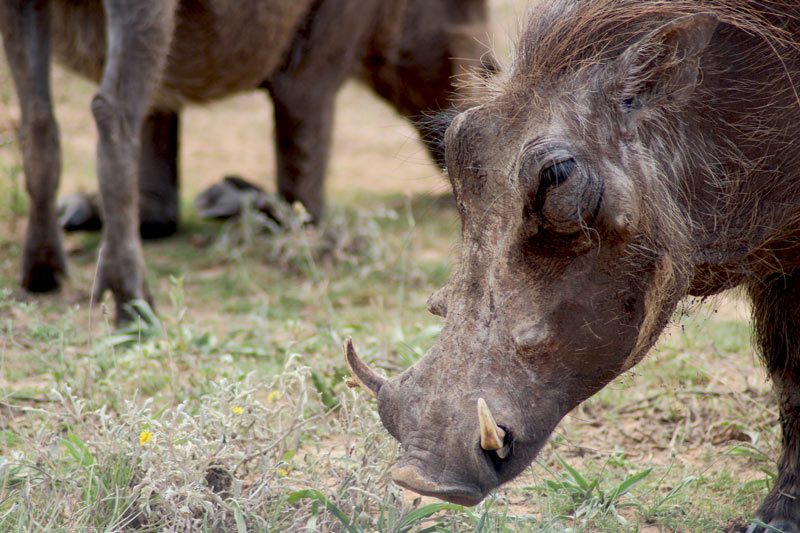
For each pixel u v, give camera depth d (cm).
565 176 503
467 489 502
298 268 1455
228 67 1365
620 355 539
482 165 535
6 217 1648
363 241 1514
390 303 1307
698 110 564
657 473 788
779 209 592
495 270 528
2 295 1068
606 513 682
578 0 570
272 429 712
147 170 1634
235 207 1756
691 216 571
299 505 668
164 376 948
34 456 714
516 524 645
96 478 635
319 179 1577
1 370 986
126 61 1106
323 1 1498
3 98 1612
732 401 941
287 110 1528
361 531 609
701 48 523
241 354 1059
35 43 1251
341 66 1555
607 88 532
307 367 723
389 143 2670
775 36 575
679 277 556
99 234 1645
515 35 611
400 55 1689
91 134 2602
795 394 684
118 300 1117
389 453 657
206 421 657
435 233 1686
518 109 536
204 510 618
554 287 522
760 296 694
